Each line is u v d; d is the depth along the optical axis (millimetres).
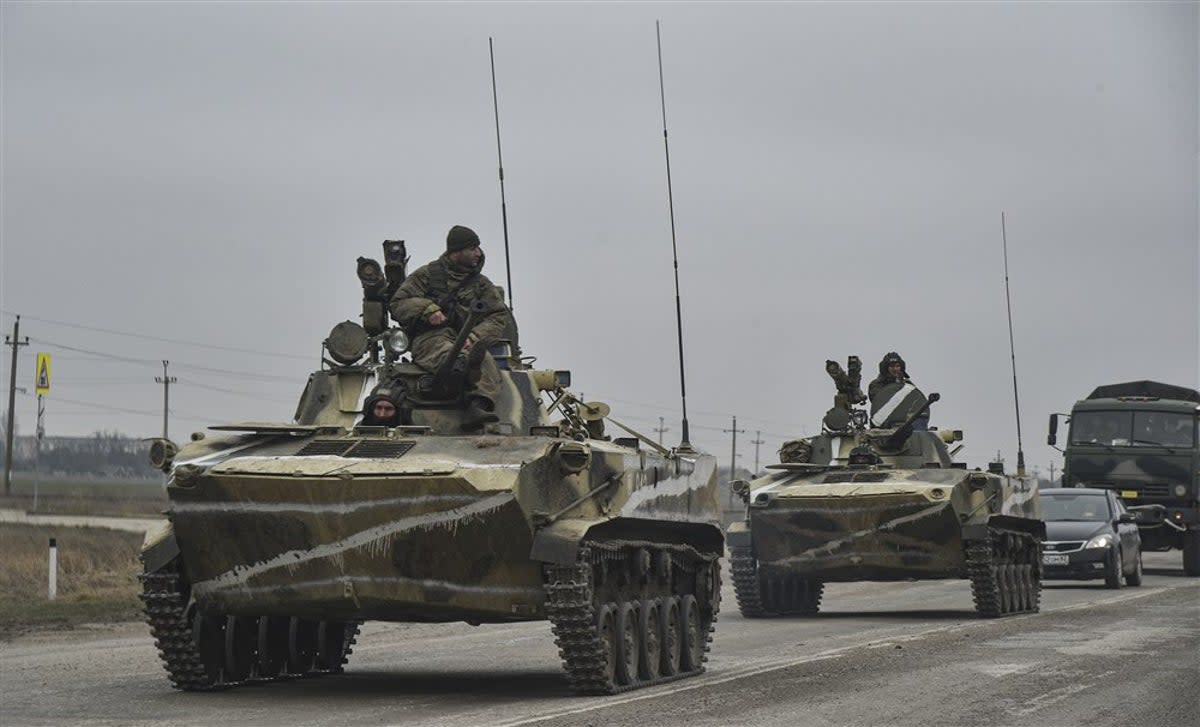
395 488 20750
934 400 40250
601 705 20516
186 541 22031
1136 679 23297
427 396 23828
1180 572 67188
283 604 22219
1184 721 18859
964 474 38906
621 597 23156
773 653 29094
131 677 25375
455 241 24484
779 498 39094
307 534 21359
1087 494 55781
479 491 20516
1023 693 21625
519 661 28938
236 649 23781
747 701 20891
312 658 25891
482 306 22766
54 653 29953
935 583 59562
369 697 22188
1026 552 42625
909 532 38438
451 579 21469
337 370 24328
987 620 37844
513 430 23891
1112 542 53000
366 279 24734
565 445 21281
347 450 21891
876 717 19188
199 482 21359
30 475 149250
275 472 21094
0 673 26047
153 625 22406
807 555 39562
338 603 21953
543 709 20156
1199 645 29156
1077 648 28594
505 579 21469
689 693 21953
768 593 41219
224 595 22391
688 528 26266
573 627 21125
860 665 25703
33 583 48312
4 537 64750
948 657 26938
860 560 39219
